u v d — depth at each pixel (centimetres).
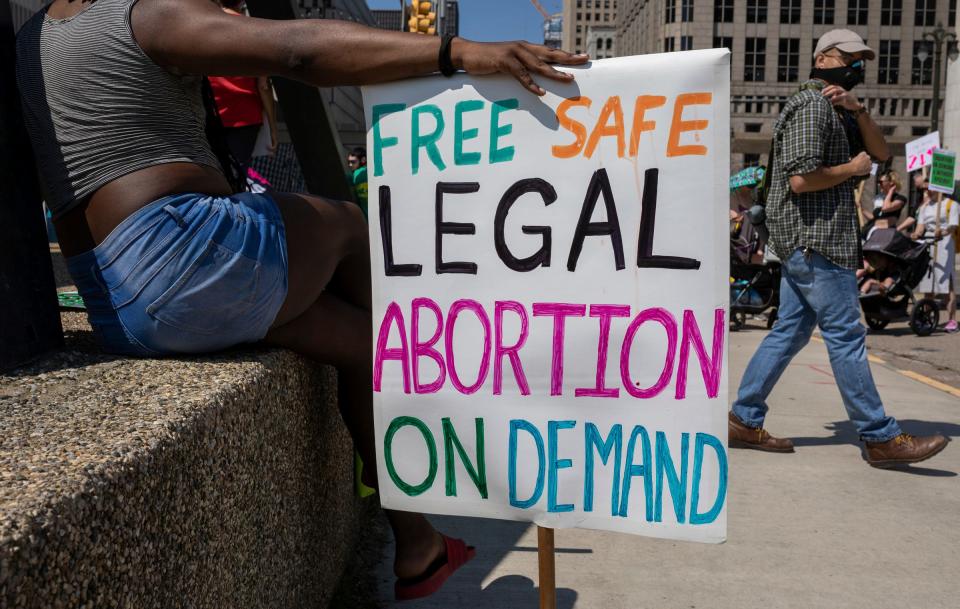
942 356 773
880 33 7256
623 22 9438
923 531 302
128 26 176
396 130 193
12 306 185
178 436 133
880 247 928
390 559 272
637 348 183
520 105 186
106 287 182
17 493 101
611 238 183
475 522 313
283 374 189
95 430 131
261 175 580
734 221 995
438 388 193
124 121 178
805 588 254
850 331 372
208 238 176
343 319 208
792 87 7381
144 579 120
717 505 180
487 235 189
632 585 256
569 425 187
